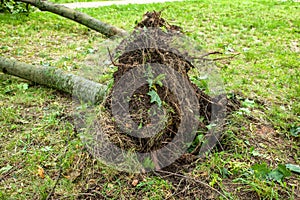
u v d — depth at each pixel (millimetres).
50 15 6293
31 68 3586
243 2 7840
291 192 2234
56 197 2195
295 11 6914
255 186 2205
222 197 2156
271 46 4887
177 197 2174
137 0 8102
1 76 3793
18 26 5566
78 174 2357
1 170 2424
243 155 2559
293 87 3672
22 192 2240
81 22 5316
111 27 5043
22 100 3307
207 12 6805
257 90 3576
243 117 3045
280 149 2674
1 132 2846
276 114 3117
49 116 3066
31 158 2545
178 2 7789
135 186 2250
